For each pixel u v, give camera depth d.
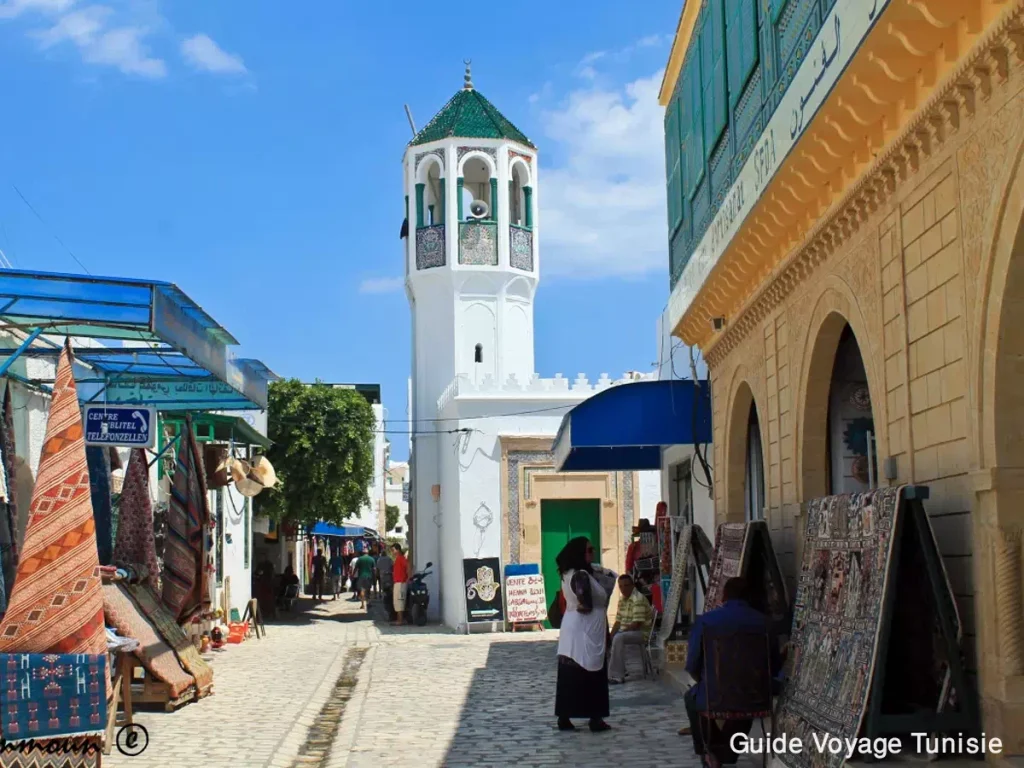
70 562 7.91
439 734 10.68
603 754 9.45
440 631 24.48
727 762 8.40
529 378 29.89
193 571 14.06
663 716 11.27
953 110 6.49
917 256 7.24
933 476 7.00
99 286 9.67
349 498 30.66
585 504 25.62
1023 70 5.62
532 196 30.69
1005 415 6.07
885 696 7.02
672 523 15.25
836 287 9.05
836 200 8.70
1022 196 5.66
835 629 7.36
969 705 6.39
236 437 21.53
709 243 12.81
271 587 28.09
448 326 29.44
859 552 7.13
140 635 11.66
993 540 6.13
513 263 29.81
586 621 10.61
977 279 6.25
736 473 13.84
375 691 13.99
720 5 12.16
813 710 7.33
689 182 14.55
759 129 10.18
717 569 11.73
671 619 13.77
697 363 15.99
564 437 16.28
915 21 6.32
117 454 14.73
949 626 6.40
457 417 25.34
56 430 8.10
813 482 10.20
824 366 9.95
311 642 21.16
